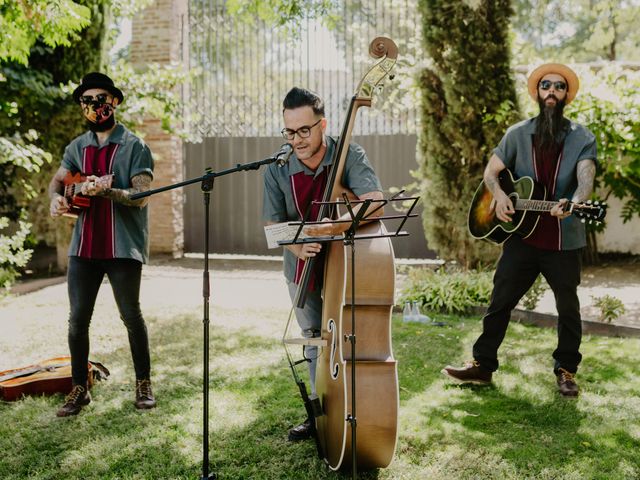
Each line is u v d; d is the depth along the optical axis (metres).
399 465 2.94
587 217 3.45
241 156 10.52
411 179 9.82
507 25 7.56
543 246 3.81
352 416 2.54
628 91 7.95
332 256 2.89
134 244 3.57
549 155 3.88
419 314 5.97
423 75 7.81
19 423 3.49
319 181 3.06
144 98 8.73
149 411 3.66
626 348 4.84
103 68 8.60
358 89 2.88
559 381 3.92
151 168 3.68
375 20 10.17
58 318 6.15
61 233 9.13
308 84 10.23
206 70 11.70
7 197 9.05
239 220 10.61
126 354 4.84
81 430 3.40
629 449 3.12
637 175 8.20
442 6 7.61
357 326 2.74
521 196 3.93
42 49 7.99
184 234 10.82
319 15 7.61
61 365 4.23
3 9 5.43
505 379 4.16
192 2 10.96
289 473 2.90
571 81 3.91
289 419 3.51
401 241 9.80
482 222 4.58
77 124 8.46
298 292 3.00
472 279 6.66
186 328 5.65
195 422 3.49
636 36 19.48
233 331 5.54
